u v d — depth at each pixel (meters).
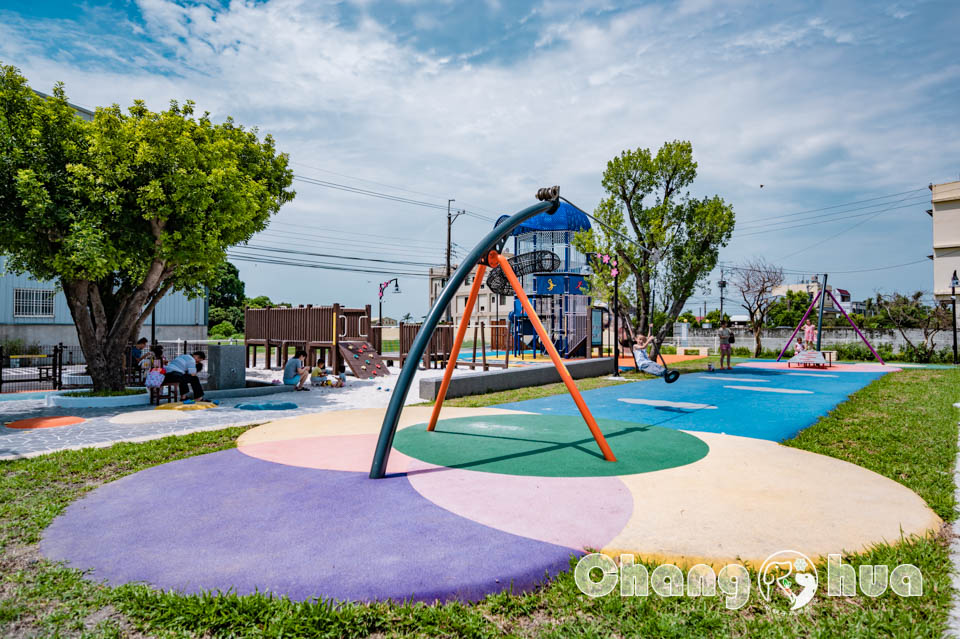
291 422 8.67
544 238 25.23
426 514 4.22
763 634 2.63
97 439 7.38
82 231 9.59
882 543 3.64
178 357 11.36
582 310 23.73
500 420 8.73
